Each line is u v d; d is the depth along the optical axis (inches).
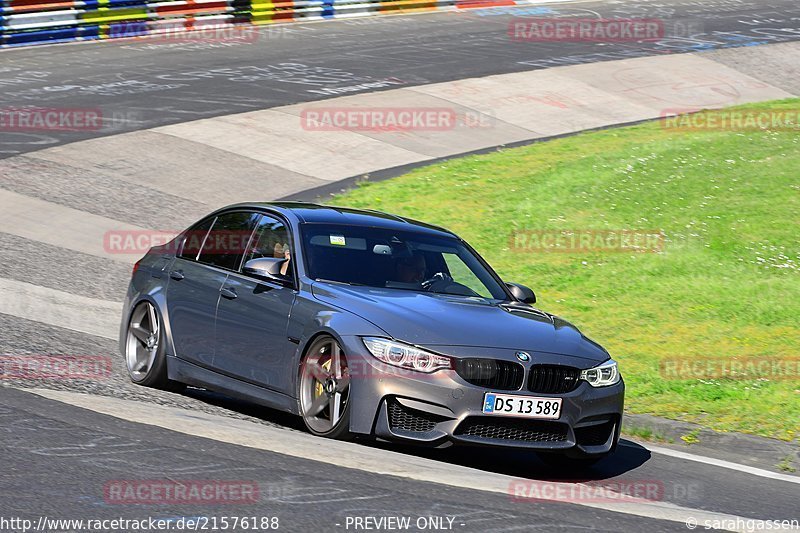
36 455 798.5
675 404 1327.5
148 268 1251.8
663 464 1105.4
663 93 3750.0
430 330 947.3
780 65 4234.7
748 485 1035.3
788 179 2319.1
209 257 1181.7
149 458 816.3
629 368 1464.1
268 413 1127.0
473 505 771.4
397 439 923.4
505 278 1910.7
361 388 934.4
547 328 1026.1
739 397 1348.4
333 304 999.0
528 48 4355.3
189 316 1149.1
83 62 3799.2
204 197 2485.2
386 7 5137.8
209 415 1047.6
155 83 3499.0
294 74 3740.2
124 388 1149.1
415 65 3951.8
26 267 1870.1
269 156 2819.9
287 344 1018.7
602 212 2234.3
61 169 2541.8
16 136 2783.0
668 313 1701.5
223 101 3297.2
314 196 2511.1
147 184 2522.1
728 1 5797.2
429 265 1123.3
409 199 2448.3
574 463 1053.8
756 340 1568.7
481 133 3171.8
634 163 2534.5
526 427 946.7
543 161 2760.8
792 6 5698.8
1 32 4001.0
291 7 4815.5
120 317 1638.8
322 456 872.9
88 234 2146.9
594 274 1908.2
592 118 3415.4
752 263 1913.1
